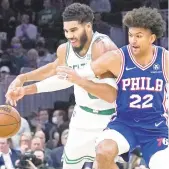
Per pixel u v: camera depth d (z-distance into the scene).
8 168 10.08
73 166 8.02
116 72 6.45
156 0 20.86
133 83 6.43
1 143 10.06
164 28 6.48
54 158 11.41
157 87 6.43
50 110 15.14
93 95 7.10
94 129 7.73
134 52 6.36
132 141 6.47
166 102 6.60
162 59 6.43
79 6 7.15
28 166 9.98
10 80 15.20
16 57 17.52
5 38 19.27
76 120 7.83
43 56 17.98
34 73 7.97
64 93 15.89
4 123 7.12
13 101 7.27
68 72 6.39
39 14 20.27
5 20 19.73
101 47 7.20
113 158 6.28
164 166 6.38
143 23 6.27
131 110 6.49
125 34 18.98
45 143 12.36
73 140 7.87
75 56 7.40
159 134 6.54
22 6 20.48
